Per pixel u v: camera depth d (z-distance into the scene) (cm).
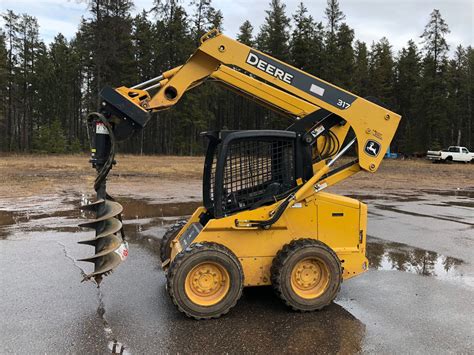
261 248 464
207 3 5119
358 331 403
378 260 672
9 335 384
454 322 430
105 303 467
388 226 962
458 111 5538
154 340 378
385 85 5869
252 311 450
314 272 455
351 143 499
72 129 6456
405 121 6059
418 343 380
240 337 386
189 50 5106
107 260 454
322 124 491
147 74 5391
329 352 360
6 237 774
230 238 455
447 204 1364
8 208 1099
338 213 487
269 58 479
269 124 5512
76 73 6391
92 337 382
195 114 5334
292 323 420
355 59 5825
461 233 887
